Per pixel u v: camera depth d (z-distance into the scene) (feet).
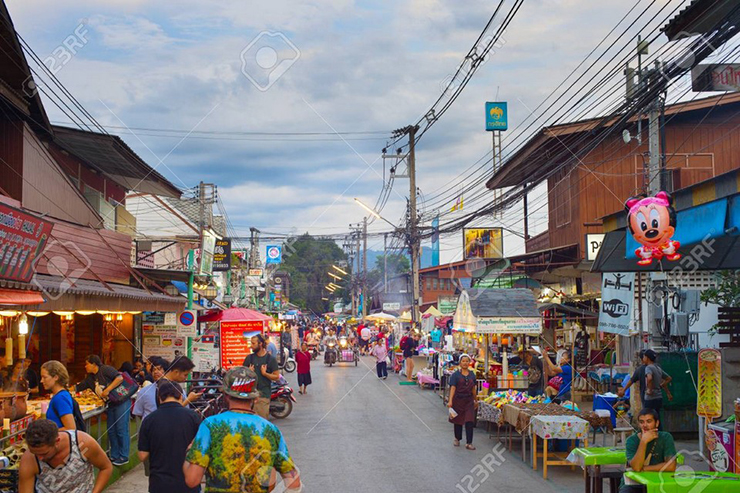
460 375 44.06
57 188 49.32
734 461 32.24
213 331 80.38
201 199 85.35
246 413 17.54
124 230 82.17
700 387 39.17
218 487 16.88
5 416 28.35
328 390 81.30
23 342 36.17
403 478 35.35
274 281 212.84
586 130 75.72
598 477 26.81
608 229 49.55
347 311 332.39
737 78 39.06
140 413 31.37
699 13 37.50
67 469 18.52
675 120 77.87
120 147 63.36
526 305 56.44
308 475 36.17
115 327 61.05
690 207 36.94
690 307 51.19
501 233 104.83
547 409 40.57
